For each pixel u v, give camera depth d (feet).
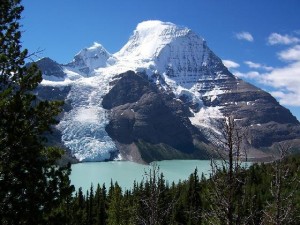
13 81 68.18
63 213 68.03
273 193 78.79
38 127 65.21
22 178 61.36
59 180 65.21
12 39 70.28
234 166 60.34
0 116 61.21
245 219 61.36
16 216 60.39
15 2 71.20
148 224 96.27
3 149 60.75
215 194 61.31
